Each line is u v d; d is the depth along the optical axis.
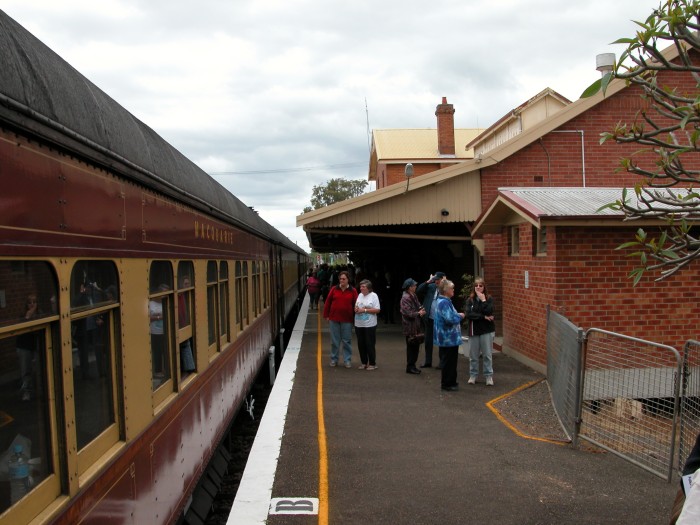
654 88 3.21
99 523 2.95
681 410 5.31
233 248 7.64
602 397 7.01
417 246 20.62
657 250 3.30
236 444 8.40
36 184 2.46
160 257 4.21
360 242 20.44
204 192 5.78
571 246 8.91
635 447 6.01
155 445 3.92
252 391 11.30
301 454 6.03
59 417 2.63
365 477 5.42
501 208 10.84
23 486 2.36
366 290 10.51
